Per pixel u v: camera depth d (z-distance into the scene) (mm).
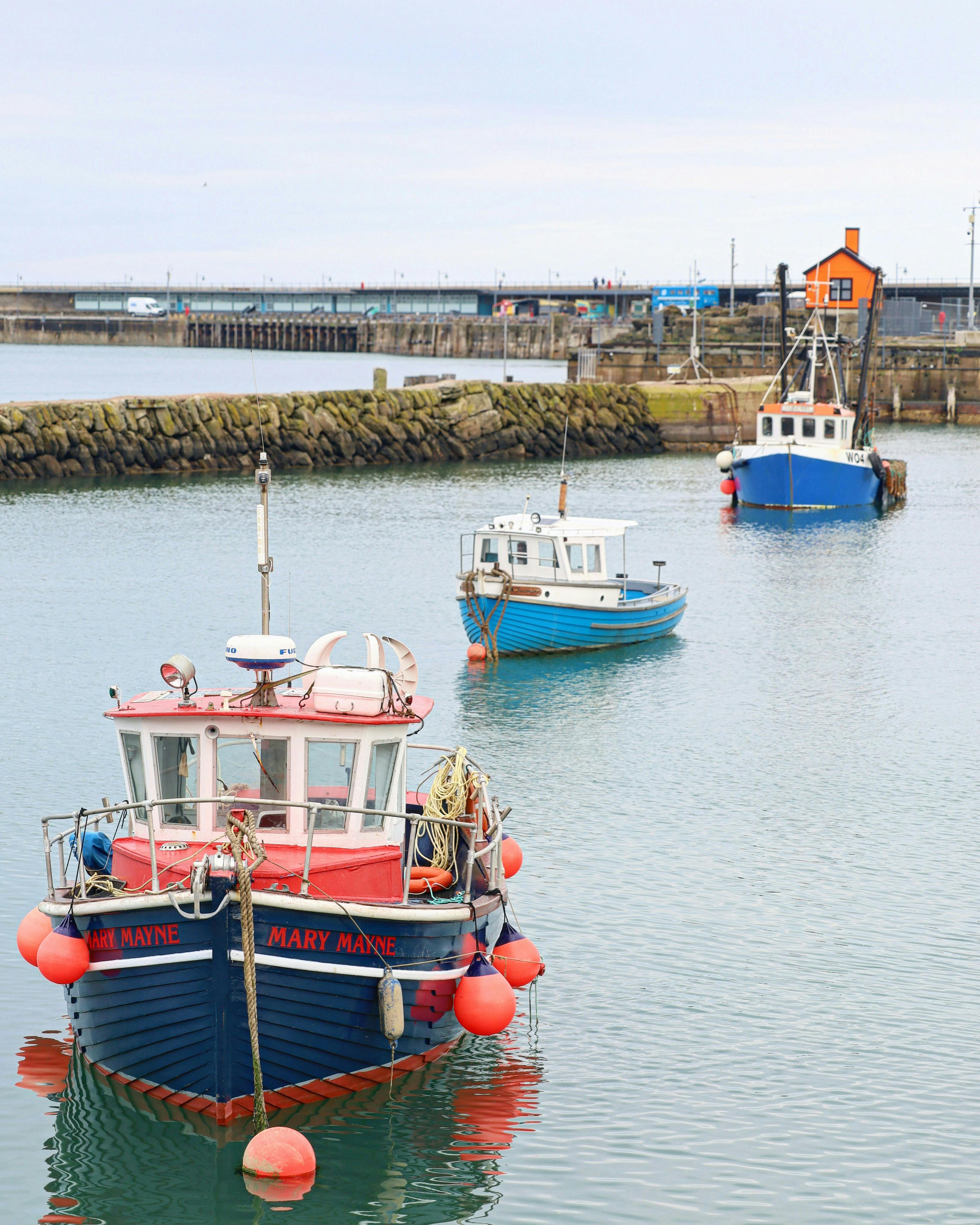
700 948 17156
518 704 29422
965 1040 14969
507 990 13422
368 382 162125
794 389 94062
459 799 14672
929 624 38531
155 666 31094
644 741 26625
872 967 16719
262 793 13203
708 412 92812
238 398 78125
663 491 71250
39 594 39562
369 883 13172
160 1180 12164
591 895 18781
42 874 18953
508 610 33594
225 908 12008
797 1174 12516
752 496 65812
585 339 169500
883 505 65812
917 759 25484
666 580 45844
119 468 73062
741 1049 14727
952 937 17578
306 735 13086
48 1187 12086
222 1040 12250
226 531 53062
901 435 105438
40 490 66062
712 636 36875
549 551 34125
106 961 12570
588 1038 14906
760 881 19375
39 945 13781
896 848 20797
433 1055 14047
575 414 89125
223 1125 12555
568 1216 11836
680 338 120688
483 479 73938
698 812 22391
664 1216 11844
